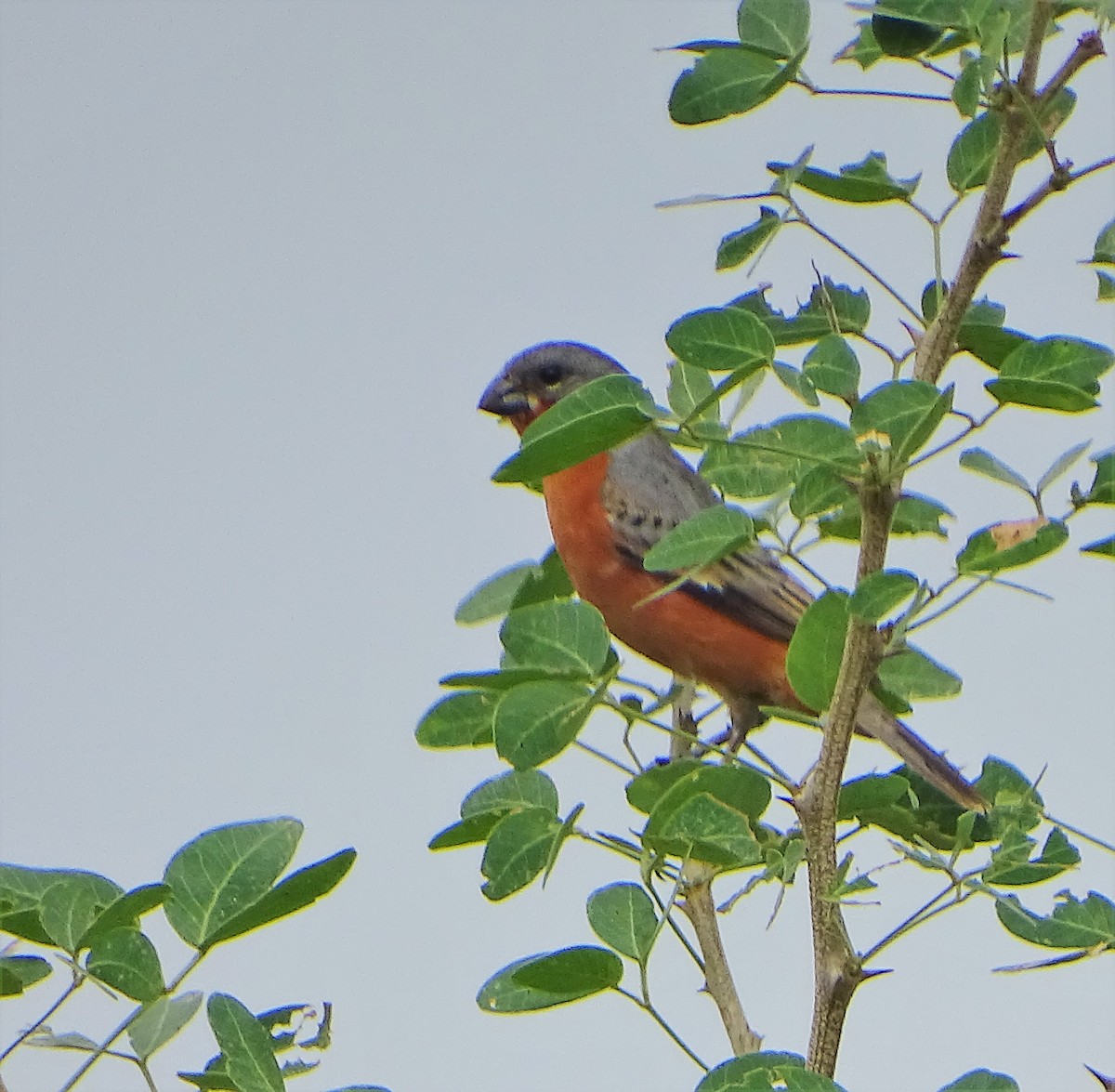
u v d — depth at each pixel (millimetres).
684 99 6766
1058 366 6309
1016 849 6633
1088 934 6590
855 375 6441
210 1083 5902
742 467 7590
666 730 6609
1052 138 7188
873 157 7109
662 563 6602
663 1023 6375
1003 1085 5695
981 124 7211
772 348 6465
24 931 5836
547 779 7062
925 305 7578
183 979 5812
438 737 7012
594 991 6371
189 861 5887
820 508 6926
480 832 7078
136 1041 5820
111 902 5855
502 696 6422
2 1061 5758
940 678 8258
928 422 6223
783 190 6973
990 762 7793
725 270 7066
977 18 6340
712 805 6551
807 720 6852
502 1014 6613
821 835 6449
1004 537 6281
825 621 6617
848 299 7609
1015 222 6426
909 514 7852
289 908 5898
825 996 6309
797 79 6688
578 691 6430
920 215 7086
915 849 6926
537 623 6512
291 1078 6168
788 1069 5648
